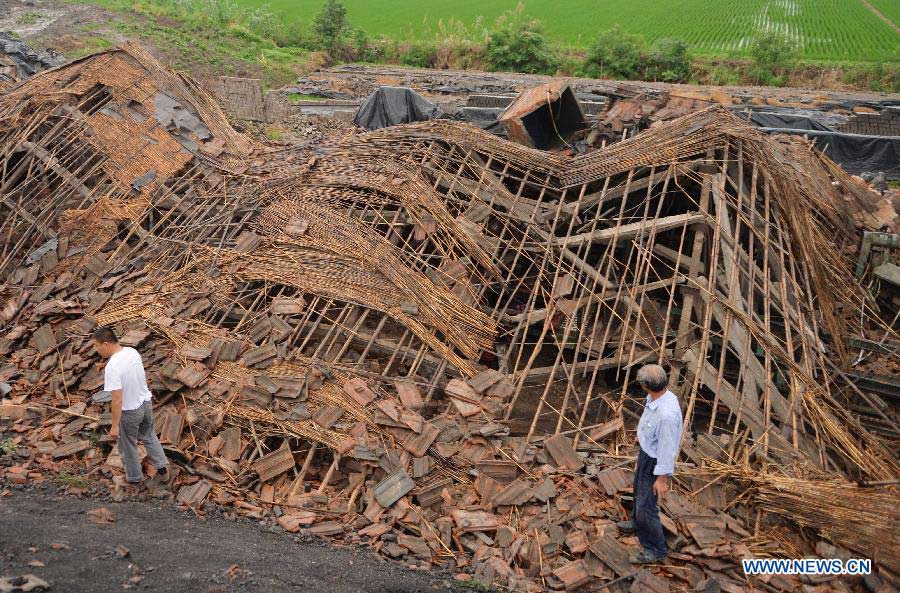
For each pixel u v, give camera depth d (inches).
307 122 858.8
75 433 291.9
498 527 246.5
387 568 223.6
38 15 1155.9
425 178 412.2
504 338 367.2
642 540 233.5
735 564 228.8
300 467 287.7
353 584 206.4
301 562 216.1
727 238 350.6
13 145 440.1
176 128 475.2
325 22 1494.8
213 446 286.4
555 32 1847.9
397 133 444.5
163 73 517.0
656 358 338.3
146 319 345.7
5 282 391.2
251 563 208.2
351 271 353.7
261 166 454.6
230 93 863.7
